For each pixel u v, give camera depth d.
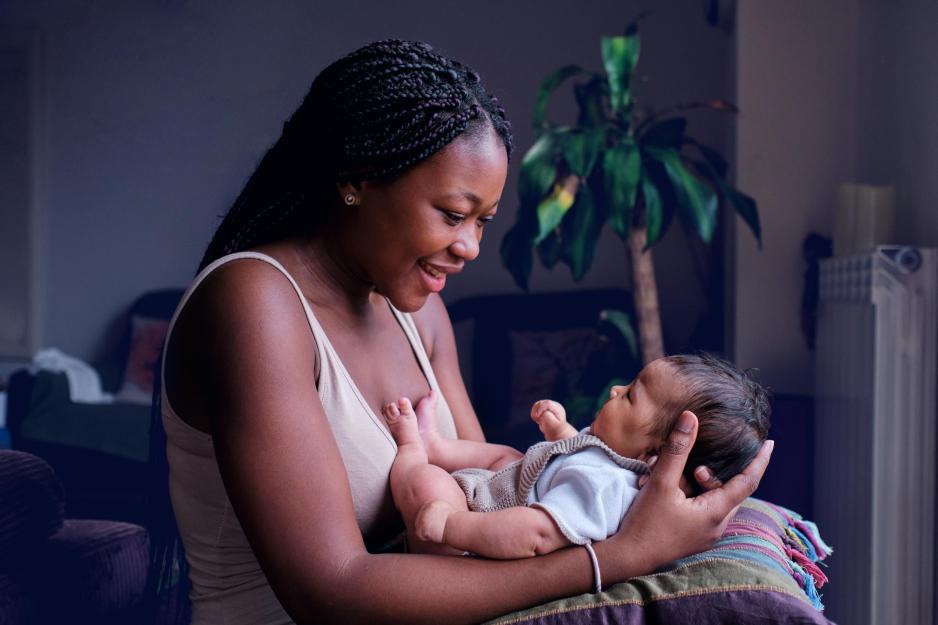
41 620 1.40
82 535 1.55
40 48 5.55
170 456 1.08
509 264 3.16
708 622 0.91
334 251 1.08
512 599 0.93
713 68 4.73
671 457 0.98
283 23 5.39
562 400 4.26
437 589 0.90
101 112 5.56
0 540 1.37
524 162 2.88
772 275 3.25
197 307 0.98
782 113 3.24
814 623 0.90
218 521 1.05
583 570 0.95
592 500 1.00
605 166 2.84
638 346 3.50
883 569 2.28
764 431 1.14
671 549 0.98
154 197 5.56
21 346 5.57
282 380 0.93
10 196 5.58
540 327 4.59
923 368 2.27
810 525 1.27
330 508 0.91
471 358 4.66
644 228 3.07
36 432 4.32
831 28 3.22
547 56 5.01
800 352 3.24
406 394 1.21
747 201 2.99
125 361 5.07
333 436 1.00
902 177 2.77
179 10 5.48
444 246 0.99
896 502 2.27
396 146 0.96
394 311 1.26
